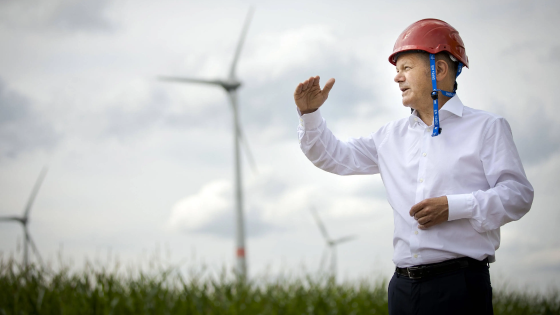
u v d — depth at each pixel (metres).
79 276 4.49
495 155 2.07
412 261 2.11
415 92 2.19
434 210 2.00
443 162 2.12
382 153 2.31
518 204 1.99
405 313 2.13
